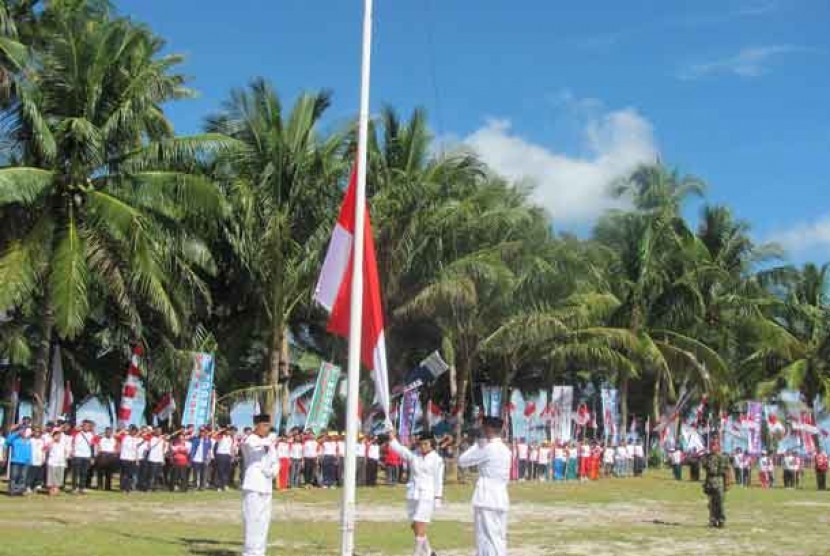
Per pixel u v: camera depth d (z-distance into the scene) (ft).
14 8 108.47
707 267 160.45
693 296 158.71
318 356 138.82
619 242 164.04
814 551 58.44
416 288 122.83
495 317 129.08
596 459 142.82
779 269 178.70
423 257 119.65
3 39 91.50
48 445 82.48
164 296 94.89
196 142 99.86
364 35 45.47
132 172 98.58
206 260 107.14
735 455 146.92
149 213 100.53
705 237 177.17
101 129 95.40
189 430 96.37
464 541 57.82
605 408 155.02
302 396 121.90
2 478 99.55
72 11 107.96
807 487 145.07
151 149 98.84
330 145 118.83
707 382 159.02
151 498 83.35
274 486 100.83
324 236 114.73
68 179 94.68
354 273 43.75
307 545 53.47
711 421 171.83
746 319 170.09
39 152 95.61
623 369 149.38
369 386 126.93
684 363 160.25
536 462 134.10
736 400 189.88
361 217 44.27
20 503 73.46
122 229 91.25
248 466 42.96
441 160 127.85
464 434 136.05
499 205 126.72
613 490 117.29
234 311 130.21
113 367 123.75
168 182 97.30
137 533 55.83
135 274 93.50
